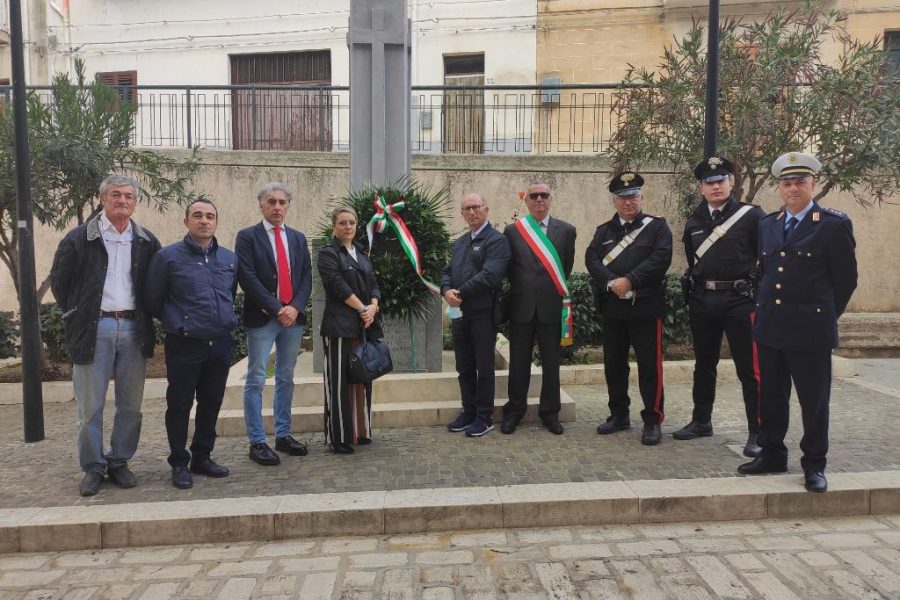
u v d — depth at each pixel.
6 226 8.62
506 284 6.38
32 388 5.43
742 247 4.66
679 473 4.30
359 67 6.32
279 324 4.73
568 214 9.94
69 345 4.14
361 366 4.70
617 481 4.06
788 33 7.96
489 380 5.19
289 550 3.53
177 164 8.48
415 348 6.03
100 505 3.86
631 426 5.45
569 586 3.09
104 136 7.35
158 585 3.17
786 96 7.20
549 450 4.82
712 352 4.97
